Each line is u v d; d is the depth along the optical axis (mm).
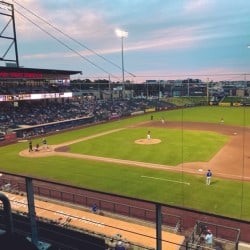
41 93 66562
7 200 4133
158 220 4164
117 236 12570
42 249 5211
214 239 14859
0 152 39469
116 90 113312
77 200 22297
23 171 30203
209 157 33312
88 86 116438
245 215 18984
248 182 25062
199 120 63781
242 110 80438
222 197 22031
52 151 38812
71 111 71125
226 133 47938
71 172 29406
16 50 40031
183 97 108875
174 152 35938
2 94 58688
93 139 46000
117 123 64250
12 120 57281
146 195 22891
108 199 22328
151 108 87375
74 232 6043
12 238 3824
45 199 22422
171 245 12820
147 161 32375
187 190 23625
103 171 29359
